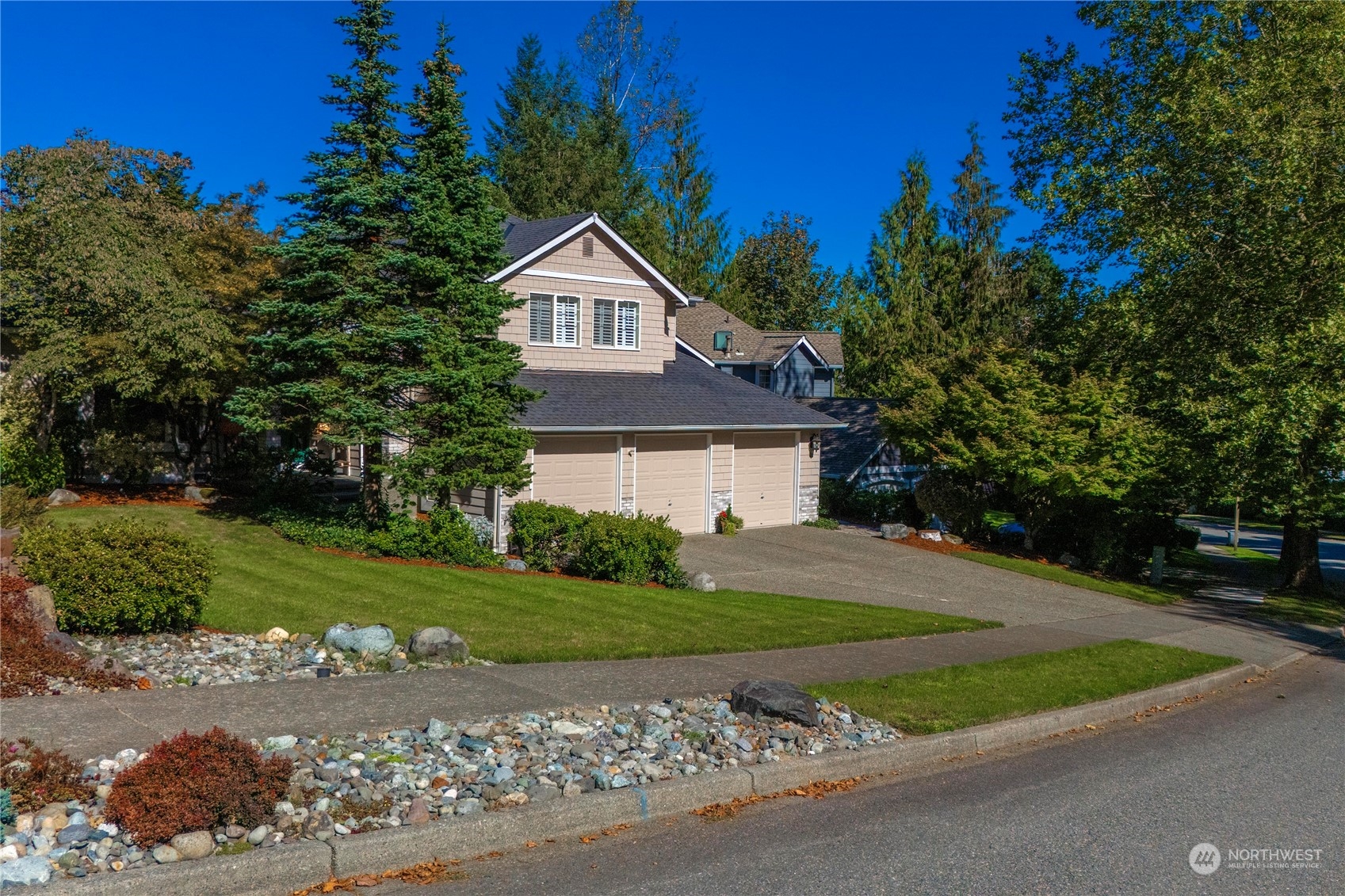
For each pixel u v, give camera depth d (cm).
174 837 490
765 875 539
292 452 2175
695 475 2220
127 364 1788
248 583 1243
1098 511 2419
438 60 1642
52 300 1858
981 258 4262
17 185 1853
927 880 541
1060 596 1889
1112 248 2377
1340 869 592
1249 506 2441
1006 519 3578
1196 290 2112
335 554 1501
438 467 1522
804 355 4159
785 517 2434
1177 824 664
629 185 4625
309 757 623
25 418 1930
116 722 663
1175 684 1155
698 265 4966
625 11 4712
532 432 1816
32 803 510
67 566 881
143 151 2019
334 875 503
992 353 2392
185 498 2039
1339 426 1914
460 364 1556
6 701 694
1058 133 2606
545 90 4538
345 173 1558
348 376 1486
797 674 1008
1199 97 2084
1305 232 1941
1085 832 638
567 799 599
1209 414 2039
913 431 2414
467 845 546
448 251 1602
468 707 772
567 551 1619
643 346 2377
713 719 804
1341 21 2034
